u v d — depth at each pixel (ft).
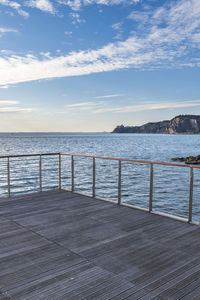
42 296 5.24
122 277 5.97
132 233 8.73
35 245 7.75
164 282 5.76
